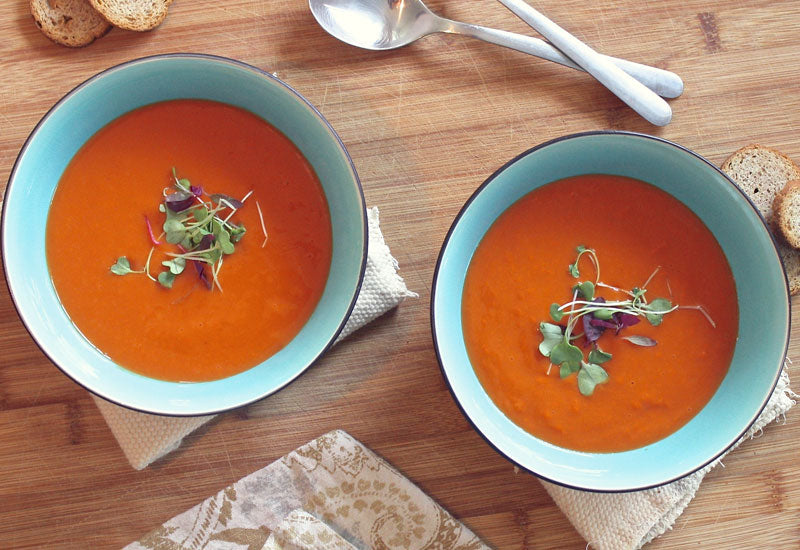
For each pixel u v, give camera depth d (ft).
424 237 1.68
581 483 1.53
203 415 1.50
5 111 1.65
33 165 1.51
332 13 1.68
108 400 1.51
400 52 1.68
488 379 1.58
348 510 1.68
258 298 1.58
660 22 1.70
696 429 1.57
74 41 1.65
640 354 1.58
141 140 1.57
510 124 1.68
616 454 1.57
